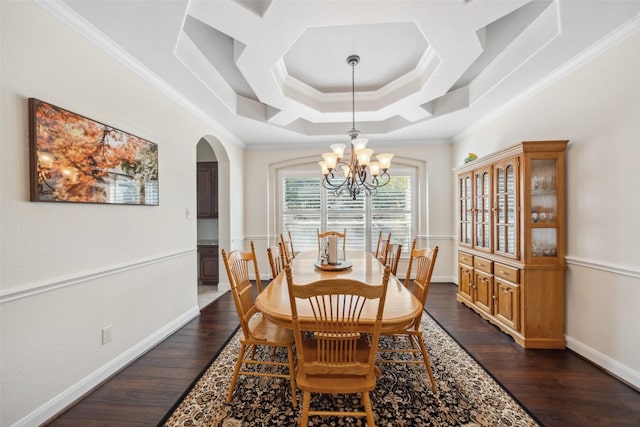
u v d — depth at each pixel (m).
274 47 2.02
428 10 1.66
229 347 2.42
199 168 4.64
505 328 2.63
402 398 1.75
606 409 1.64
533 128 2.71
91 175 1.80
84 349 1.79
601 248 2.05
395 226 4.80
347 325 1.30
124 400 1.72
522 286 2.42
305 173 4.93
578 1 1.62
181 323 2.88
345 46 2.39
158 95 2.53
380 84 3.14
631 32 1.80
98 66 1.88
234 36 1.90
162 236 2.60
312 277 2.18
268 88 2.69
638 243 1.81
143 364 2.15
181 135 2.91
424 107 3.37
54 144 1.56
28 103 1.45
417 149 4.65
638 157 1.80
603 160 2.03
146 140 2.35
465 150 4.15
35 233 1.50
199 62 2.50
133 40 1.93
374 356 1.32
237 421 1.56
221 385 1.88
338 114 3.39
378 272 2.36
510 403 1.70
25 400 1.45
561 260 2.36
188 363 2.16
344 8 1.65
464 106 3.21
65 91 1.66
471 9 1.65
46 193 1.52
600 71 2.04
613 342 1.98
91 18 1.70
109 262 1.98
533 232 2.41
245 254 2.13
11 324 1.39
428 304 3.51
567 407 1.66
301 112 3.32
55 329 1.60
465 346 2.42
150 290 2.43
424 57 2.53
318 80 3.01
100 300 1.91
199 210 4.65
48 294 1.56
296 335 1.31
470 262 3.31
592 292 2.13
